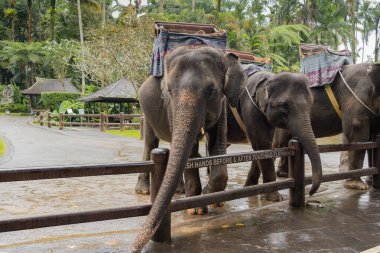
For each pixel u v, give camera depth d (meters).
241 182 9.29
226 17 37.00
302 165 6.41
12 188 8.47
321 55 8.53
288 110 6.55
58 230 5.61
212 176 6.02
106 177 9.74
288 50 45.78
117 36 25.88
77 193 8.03
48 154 14.23
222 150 6.11
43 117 32.94
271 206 6.52
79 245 4.80
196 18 37.59
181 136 4.37
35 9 63.50
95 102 34.06
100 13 55.25
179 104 4.63
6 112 49.75
